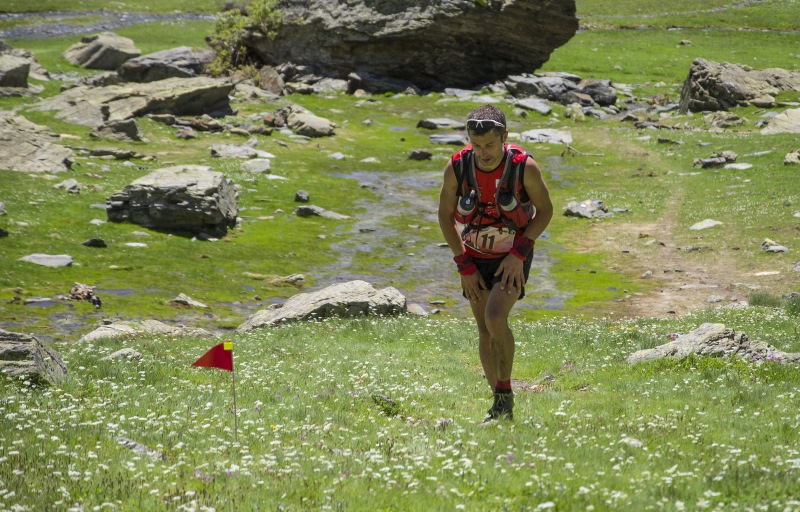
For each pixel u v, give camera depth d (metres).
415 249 61.41
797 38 184.00
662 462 11.78
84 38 137.62
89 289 42.88
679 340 25.44
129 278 47.69
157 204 57.97
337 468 11.30
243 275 51.31
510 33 130.25
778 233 61.12
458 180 13.48
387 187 81.44
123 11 189.38
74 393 17.17
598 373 22.80
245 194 72.00
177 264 51.53
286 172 81.62
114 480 10.47
